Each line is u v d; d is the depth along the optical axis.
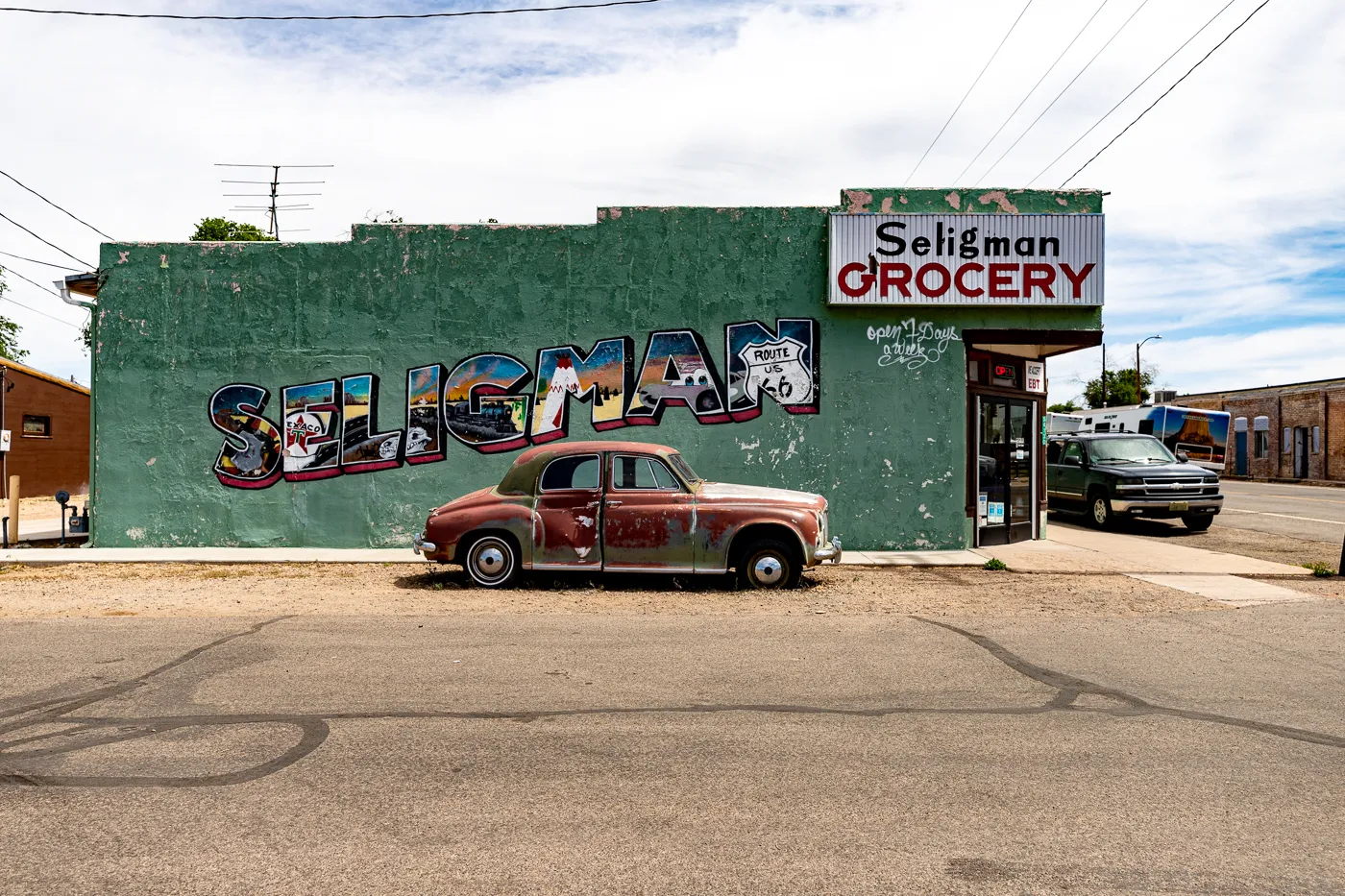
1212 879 3.60
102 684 6.46
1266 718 5.77
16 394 30.89
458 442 14.59
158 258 14.62
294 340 14.66
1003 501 15.81
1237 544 16.33
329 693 6.23
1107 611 9.73
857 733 5.43
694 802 4.37
